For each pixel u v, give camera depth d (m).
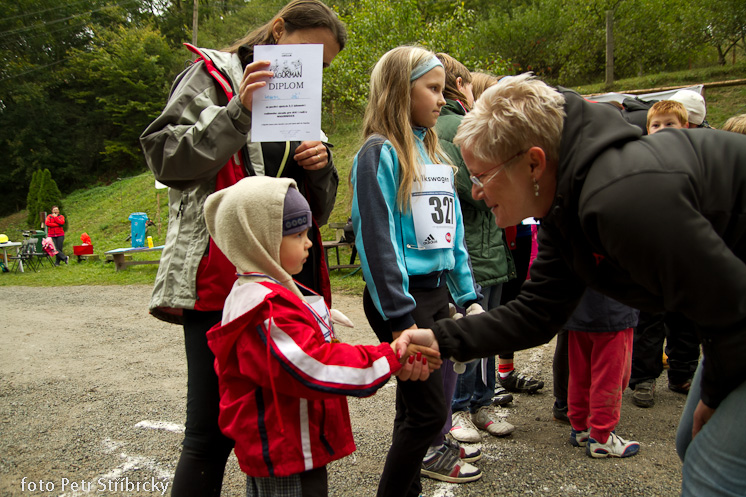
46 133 38.25
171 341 5.80
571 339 2.89
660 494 2.44
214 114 1.77
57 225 15.96
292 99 1.80
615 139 1.26
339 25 2.04
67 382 4.43
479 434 3.13
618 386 2.73
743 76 13.83
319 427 1.63
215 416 1.80
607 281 1.43
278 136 1.81
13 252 18.55
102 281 11.31
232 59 2.00
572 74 20.23
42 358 5.25
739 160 1.27
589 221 1.23
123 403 3.87
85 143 38.78
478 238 2.92
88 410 3.74
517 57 21.12
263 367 1.51
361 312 6.60
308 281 2.11
